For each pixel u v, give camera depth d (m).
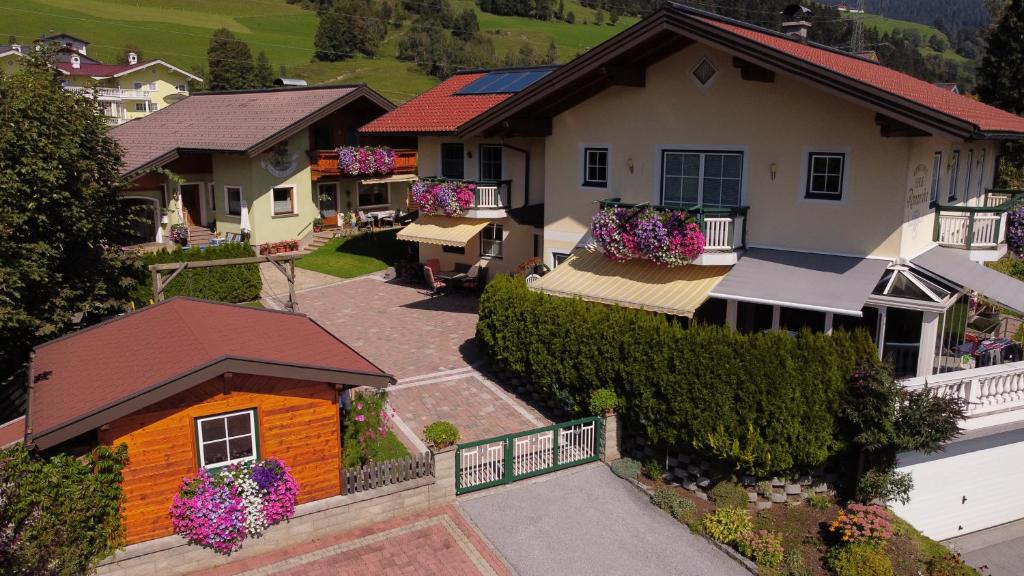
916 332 19.12
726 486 16.20
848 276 18.50
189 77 86.62
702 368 16.28
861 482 15.59
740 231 20.89
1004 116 27.20
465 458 16.81
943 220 21.14
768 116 20.41
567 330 19.08
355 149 39.56
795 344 15.80
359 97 38.81
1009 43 46.03
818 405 15.55
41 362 15.84
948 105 21.77
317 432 14.78
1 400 17.30
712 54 21.03
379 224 43.78
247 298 30.67
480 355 24.27
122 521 13.18
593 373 18.42
